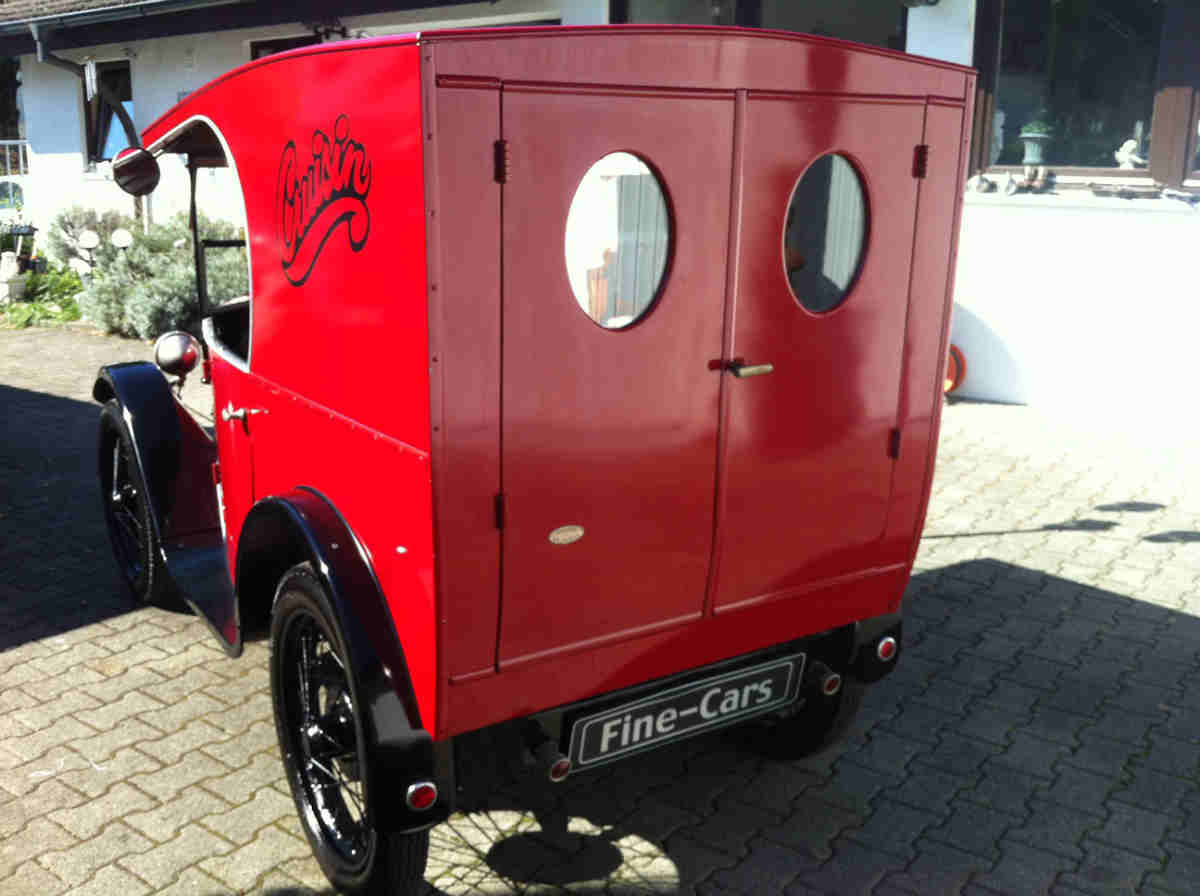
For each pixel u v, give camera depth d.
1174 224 8.00
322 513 2.86
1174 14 7.80
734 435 2.82
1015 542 5.85
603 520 2.66
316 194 2.74
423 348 2.34
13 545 5.65
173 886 3.04
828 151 2.78
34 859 3.15
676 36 2.48
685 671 2.99
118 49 15.19
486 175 2.31
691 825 3.38
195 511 4.58
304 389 2.99
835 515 3.10
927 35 8.62
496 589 2.54
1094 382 8.51
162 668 4.32
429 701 2.58
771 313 2.80
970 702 4.16
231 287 10.95
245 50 13.82
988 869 3.18
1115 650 4.61
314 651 3.06
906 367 3.11
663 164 2.53
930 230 3.05
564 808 3.46
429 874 3.12
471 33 2.23
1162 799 3.54
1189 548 5.77
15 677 4.23
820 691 3.26
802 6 9.28
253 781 3.55
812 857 3.23
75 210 14.10
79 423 8.13
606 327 2.55
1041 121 8.52
